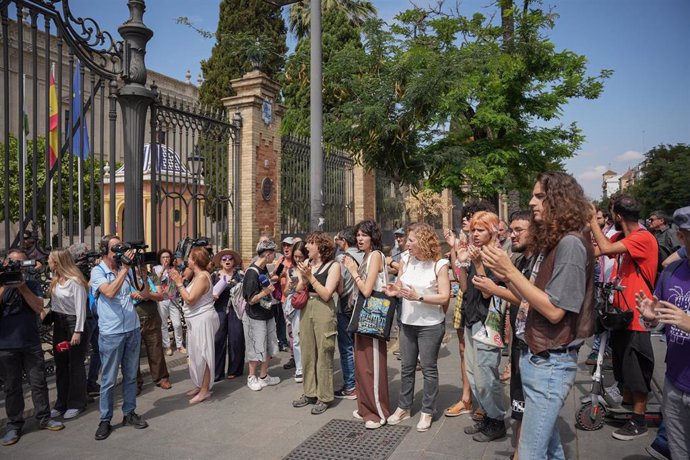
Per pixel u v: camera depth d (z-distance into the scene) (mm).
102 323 4750
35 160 5859
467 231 4801
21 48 5711
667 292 2980
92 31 6594
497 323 4191
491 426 4391
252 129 11047
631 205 4535
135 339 4977
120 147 19500
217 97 21734
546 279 2707
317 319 5297
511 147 10711
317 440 4512
